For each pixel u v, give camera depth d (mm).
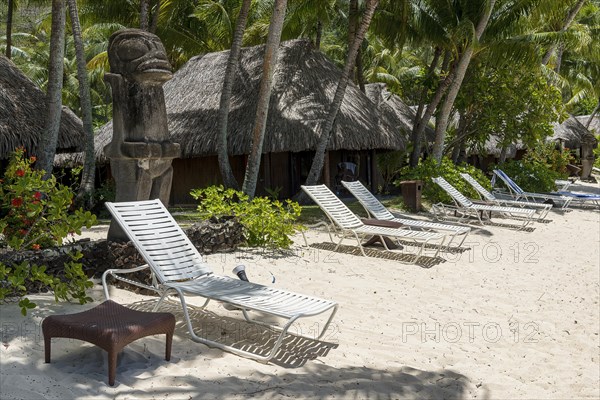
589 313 6453
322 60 17484
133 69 6359
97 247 6188
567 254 9734
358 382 4023
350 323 5461
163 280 4973
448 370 4496
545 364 4895
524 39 15953
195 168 17453
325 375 4121
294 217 8953
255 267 7348
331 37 38344
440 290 6914
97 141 17766
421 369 4457
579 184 26828
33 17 37469
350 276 7289
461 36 14922
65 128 13219
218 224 8320
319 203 9211
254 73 16438
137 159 6410
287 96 15664
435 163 15406
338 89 13836
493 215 14195
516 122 18109
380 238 9195
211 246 8016
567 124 30156
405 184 14094
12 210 6020
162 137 6676
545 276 8023
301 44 17047
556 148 29031
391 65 34562
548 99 17906
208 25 22781
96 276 6145
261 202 8898
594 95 35594
